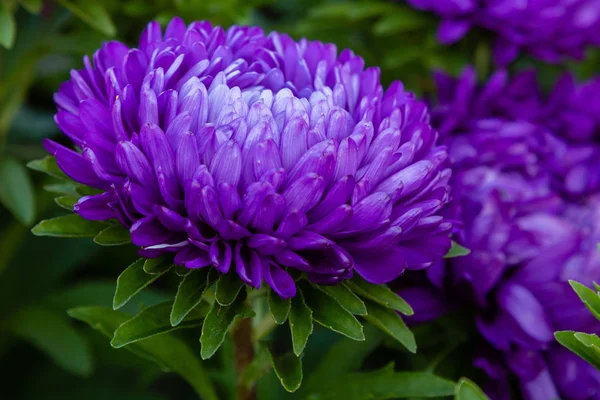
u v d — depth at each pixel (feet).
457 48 1.69
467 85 1.57
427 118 1.33
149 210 1.22
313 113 1.24
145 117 1.23
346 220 1.22
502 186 1.51
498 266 1.39
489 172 1.52
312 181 1.20
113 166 1.24
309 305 1.25
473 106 1.60
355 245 1.24
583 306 1.40
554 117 1.62
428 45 1.68
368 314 1.29
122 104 1.23
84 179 1.24
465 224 1.44
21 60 1.67
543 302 1.42
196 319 1.29
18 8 1.69
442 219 1.25
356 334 1.24
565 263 1.43
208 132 1.21
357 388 1.40
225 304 1.22
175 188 1.22
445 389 1.37
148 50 1.28
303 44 1.33
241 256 1.23
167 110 1.24
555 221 1.48
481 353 1.42
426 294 1.41
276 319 1.23
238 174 1.21
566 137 1.61
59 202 1.29
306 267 1.22
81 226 1.28
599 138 1.62
